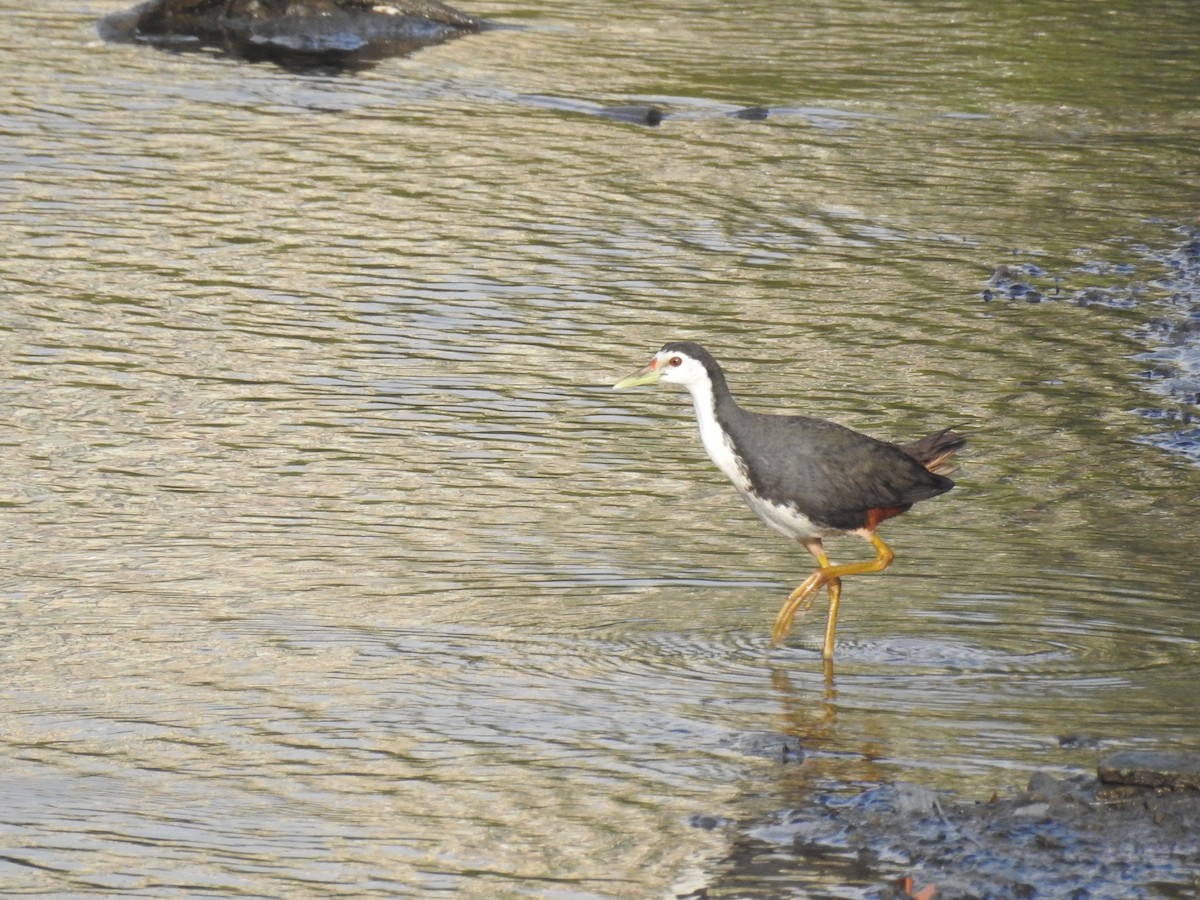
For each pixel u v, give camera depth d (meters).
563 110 27.06
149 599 11.92
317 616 11.71
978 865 8.40
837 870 8.45
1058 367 17.36
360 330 17.95
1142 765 9.16
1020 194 23.53
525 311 18.69
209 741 9.98
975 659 11.23
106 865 8.63
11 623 11.50
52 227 20.70
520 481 14.34
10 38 30.42
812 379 16.88
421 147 24.81
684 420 15.99
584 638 11.49
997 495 14.23
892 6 35.25
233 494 13.84
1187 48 32.16
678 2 35.47
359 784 9.48
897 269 20.41
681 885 8.40
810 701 10.55
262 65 29.39
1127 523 13.64
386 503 13.76
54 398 15.74
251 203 22.00
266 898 8.32
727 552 13.05
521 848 8.79
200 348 17.23
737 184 23.59
